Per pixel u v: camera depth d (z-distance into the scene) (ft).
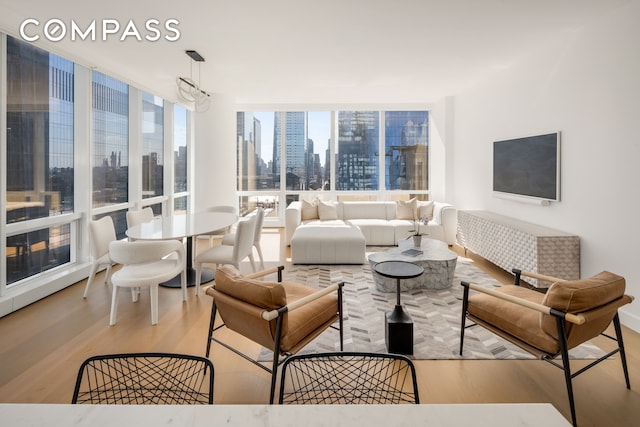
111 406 2.75
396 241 19.69
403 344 8.11
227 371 7.45
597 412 6.20
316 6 10.02
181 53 13.70
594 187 10.74
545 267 11.41
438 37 12.23
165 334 9.14
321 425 2.54
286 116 25.16
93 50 13.30
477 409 2.73
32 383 6.97
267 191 25.54
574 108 11.57
